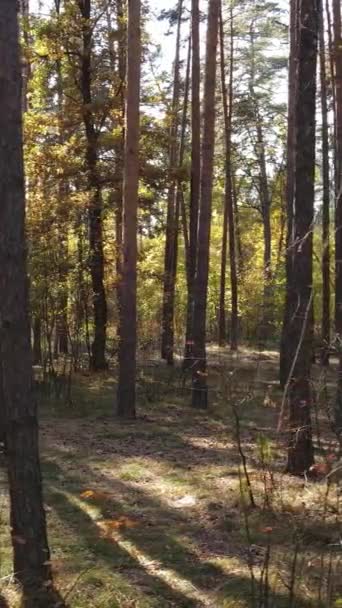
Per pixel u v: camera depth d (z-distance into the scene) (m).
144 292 24.06
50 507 7.21
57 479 8.34
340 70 15.59
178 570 5.59
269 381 16.44
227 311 33.72
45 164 17.84
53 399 14.55
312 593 4.90
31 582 4.95
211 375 16.66
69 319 18.52
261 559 5.68
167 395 15.71
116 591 5.18
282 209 32.53
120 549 6.05
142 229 20.00
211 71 13.89
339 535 4.53
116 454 9.68
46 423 12.15
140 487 8.01
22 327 4.92
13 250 4.86
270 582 5.18
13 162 4.84
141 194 18.95
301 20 8.18
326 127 20.50
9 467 5.00
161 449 10.02
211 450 9.92
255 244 39.06
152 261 25.64
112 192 17.98
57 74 19.05
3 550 5.95
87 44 18.34
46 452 9.78
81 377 17.67
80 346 19.91
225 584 5.25
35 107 19.58
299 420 7.89
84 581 5.32
